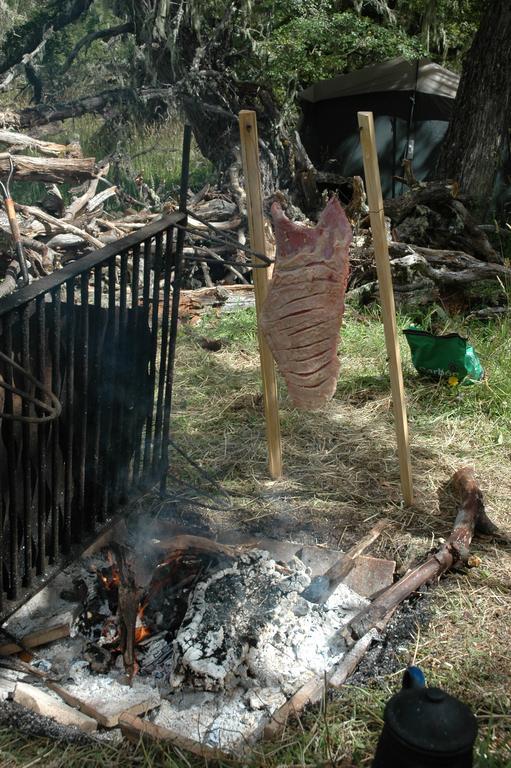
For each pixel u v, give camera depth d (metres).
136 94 10.84
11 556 3.10
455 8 13.90
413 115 12.04
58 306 3.09
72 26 14.02
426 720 2.07
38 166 8.27
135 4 11.24
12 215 4.15
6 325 2.85
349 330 7.03
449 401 5.75
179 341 6.82
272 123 10.80
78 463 3.46
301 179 9.73
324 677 3.05
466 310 7.75
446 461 4.93
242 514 4.34
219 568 3.51
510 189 11.15
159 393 4.11
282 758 2.72
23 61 11.88
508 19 10.04
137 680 3.11
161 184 11.18
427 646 3.32
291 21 12.71
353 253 7.90
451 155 10.73
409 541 4.08
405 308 7.56
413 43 13.36
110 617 3.31
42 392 3.17
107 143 12.21
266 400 4.54
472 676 3.15
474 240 8.79
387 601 3.44
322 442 5.18
